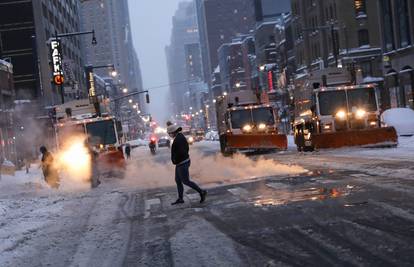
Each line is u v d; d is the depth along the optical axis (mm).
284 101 83000
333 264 6594
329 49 74500
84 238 9664
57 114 28031
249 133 32688
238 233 8781
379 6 56000
